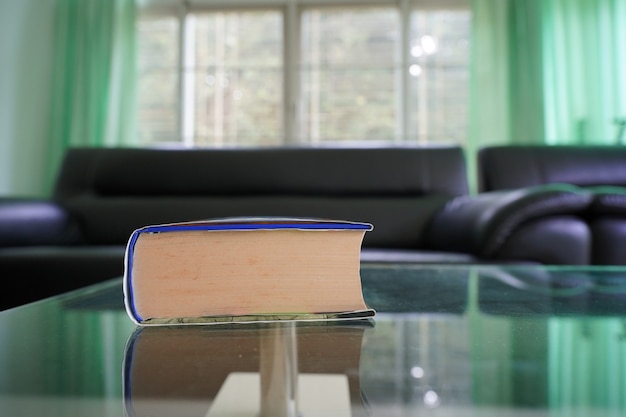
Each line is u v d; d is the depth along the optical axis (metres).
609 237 1.12
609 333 0.33
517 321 0.37
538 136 2.76
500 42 2.82
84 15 3.06
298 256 0.36
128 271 0.34
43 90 3.05
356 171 1.75
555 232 1.10
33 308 0.44
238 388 0.21
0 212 1.34
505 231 1.09
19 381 0.22
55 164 3.04
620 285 0.59
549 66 2.85
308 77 3.14
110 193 1.80
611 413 0.18
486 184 1.71
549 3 2.85
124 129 3.06
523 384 0.22
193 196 1.77
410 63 3.05
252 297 0.35
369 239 1.61
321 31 3.12
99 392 0.21
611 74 2.79
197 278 0.35
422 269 0.78
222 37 3.19
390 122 3.09
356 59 3.11
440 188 1.72
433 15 3.05
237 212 1.65
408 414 0.18
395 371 0.24
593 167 1.67
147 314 0.34
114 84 3.03
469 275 0.70
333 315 0.36
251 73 3.18
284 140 3.15
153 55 3.20
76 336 0.32
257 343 0.29
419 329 0.34
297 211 1.64
